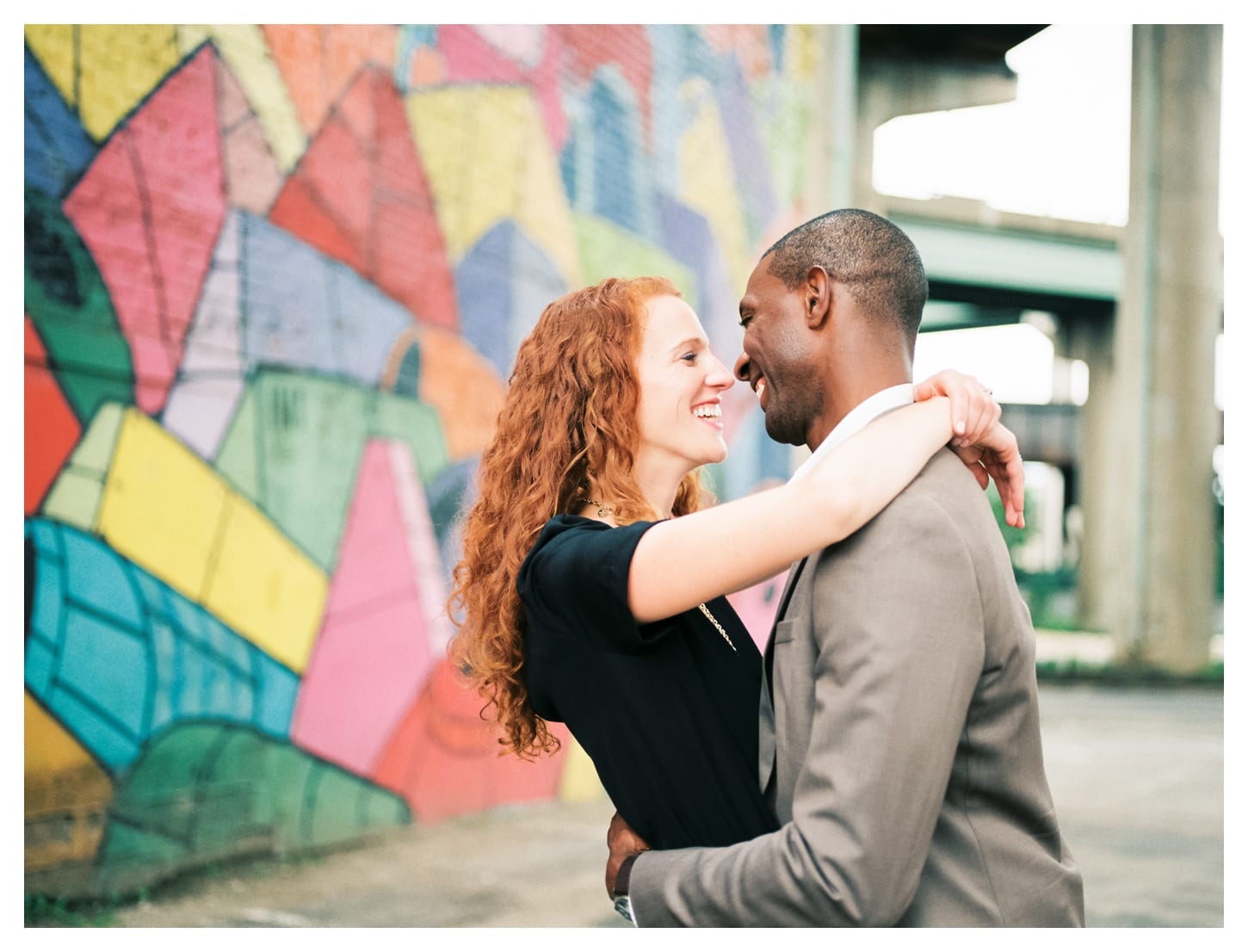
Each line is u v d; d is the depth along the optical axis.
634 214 6.88
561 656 1.33
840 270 1.35
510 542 1.46
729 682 1.38
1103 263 24.62
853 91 10.10
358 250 4.83
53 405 3.51
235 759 4.13
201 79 4.11
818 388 1.36
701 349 1.55
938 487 1.20
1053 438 38.78
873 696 1.09
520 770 5.68
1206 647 19.25
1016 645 1.19
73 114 3.63
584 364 1.49
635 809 1.32
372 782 4.80
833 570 1.16
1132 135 19.97
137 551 3.77
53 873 3.41
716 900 1.15
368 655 4.80
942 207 22.62
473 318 5.51
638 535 1.23
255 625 4.24
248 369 4.26
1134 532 19.44
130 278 3.80
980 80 19.72
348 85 4.80
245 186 4.28
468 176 5.50
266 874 4.12
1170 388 19.59
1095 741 9.93
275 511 4.36
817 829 1.08
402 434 5.05
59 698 3.47
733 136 8.13
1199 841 5.51
